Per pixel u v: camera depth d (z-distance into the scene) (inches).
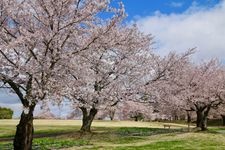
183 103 1835.6
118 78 1369.3
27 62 818.2
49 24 821.2
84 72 890.7
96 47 908.6
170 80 1552.7
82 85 920.3
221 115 3255.4
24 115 825.5
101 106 1320.1
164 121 3388.3
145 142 1316.4
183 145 1216.2
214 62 2074.3
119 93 1334.9
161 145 1207.6
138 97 1460.4
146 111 1641.2
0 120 2751.0
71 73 861.8
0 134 1708.9
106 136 1471.5
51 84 781.9
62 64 818.8
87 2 848.3
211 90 1950.1
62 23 820.6
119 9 901.8
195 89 1969.7
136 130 1930.4
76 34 855.1
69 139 1358.3
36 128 2001.7
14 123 2362.2
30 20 858.8
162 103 1583.4
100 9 855.7
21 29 802.8
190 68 1973.4
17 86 805.2
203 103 2026.3
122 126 2287.2
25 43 780.0
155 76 1515.7
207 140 1406.3
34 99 765.3
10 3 790.5
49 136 1517.0
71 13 848.9
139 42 1368.1
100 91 1243.8
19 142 823.7
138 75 1419.8
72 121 2674.7
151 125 2640.3
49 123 2416.3
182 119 3900.1
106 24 973.8
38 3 827.4
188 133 1728.6
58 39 809.5
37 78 775.7
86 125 1528.1
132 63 1380.4
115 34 1044.5
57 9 809.5
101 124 2422.5
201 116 2074.3
